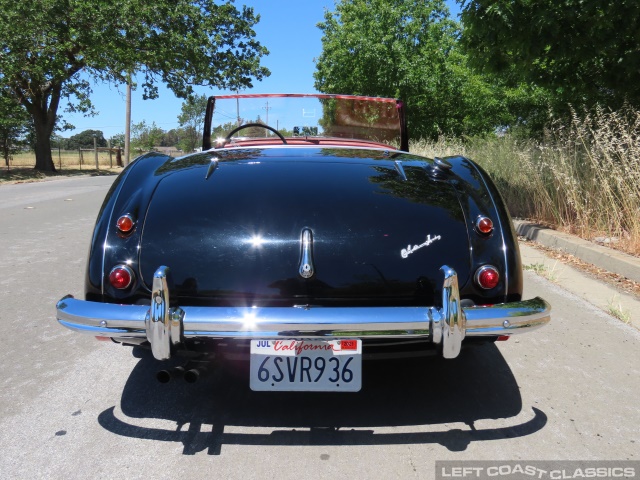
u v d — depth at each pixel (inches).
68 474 93.0
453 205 109.7
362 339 96.6
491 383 128.1
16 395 121.1
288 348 96.2
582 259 241.4
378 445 102.5
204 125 178.5
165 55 970.7
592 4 257.8
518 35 289.4
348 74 802.8
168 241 102.0
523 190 329.7
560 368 136.2
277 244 100.5
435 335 93.7
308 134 189.6
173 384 127.0
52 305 183.2
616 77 301.9
